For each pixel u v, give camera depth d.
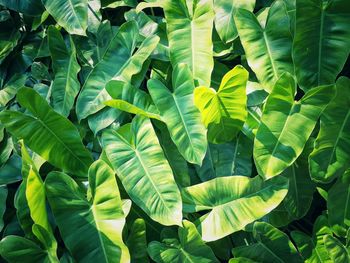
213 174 1.24
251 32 1.21
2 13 1.50
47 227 1.16
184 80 1.20
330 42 1.14
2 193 1.28
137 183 1.15
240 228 1.12
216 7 1.26
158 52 1.30
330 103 1.12
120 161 1.18
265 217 1.22
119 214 1.12
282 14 1.20
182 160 1.23
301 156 1.21
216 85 1.30
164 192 1.13
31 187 1.09
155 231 1.24
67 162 1.26
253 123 1.22
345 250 1.17
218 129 1.20
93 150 1.31
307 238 1.21
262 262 1.20
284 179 1.13
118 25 1.44
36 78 1.40
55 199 1.14
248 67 1.28
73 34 1.40
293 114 1.12
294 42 1.14
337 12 1.14
